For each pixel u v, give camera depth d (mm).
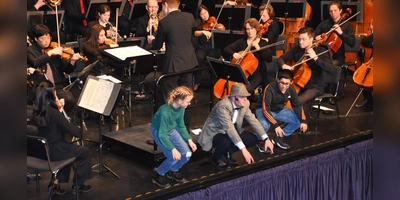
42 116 5098
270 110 6469
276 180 6234
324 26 8680
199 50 8773
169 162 5492
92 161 6133
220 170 6004
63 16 8906
